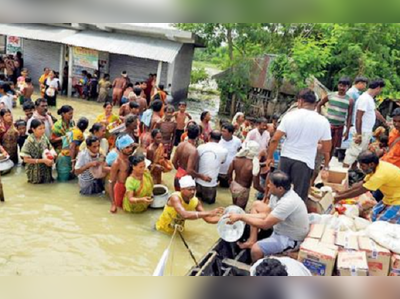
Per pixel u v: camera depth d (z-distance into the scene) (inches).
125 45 634.2
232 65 631.2
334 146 321.4
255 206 211.9
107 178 273.3
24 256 200.7
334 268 170.9
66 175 294.8
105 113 350.0
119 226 240.5
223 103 658.2
